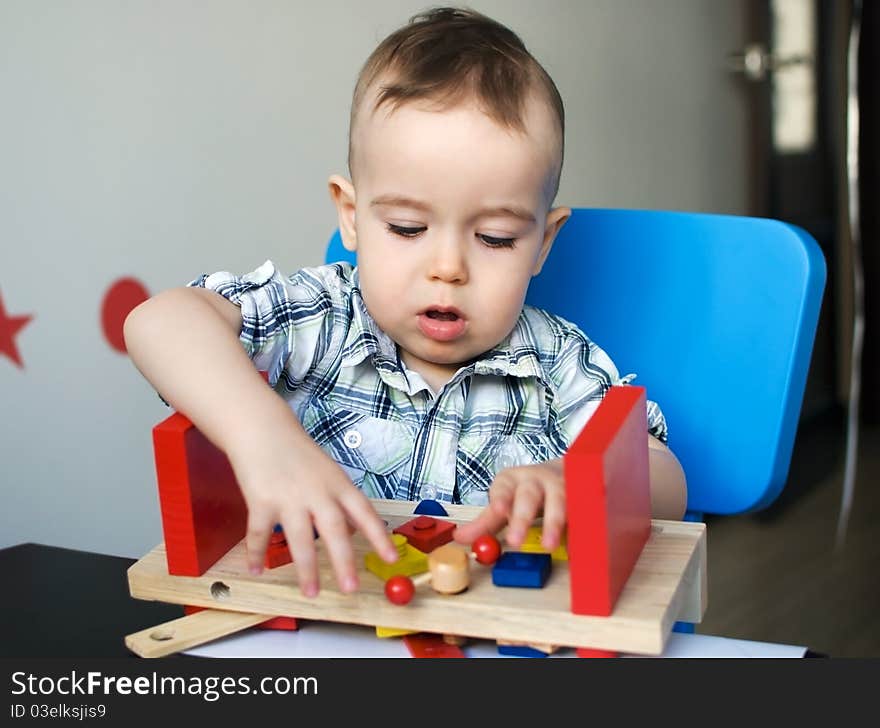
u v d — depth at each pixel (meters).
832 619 1.95
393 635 0.57
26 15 1.29
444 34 0.84
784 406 0.92
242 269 1.55
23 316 1.33
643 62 2.37
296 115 1.60
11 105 1.28
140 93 1.40
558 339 0.97
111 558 0.72
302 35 1.60
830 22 2.94
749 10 2.83
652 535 0.62
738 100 2.81
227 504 0.64
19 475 1.34
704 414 0.96
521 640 0.53
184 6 1.44
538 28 2.01
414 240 0.81
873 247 3.04
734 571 2.17
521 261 0.83
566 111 2.11
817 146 2.97
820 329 3.01
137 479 1.50
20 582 0.68
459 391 0.92
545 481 0.61
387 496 0.90
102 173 1.38
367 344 0.91
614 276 1.00
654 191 2.45
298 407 0.92
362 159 0.83
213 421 0.65
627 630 0.52
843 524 2.42
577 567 0.52
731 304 0.94
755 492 0.94
